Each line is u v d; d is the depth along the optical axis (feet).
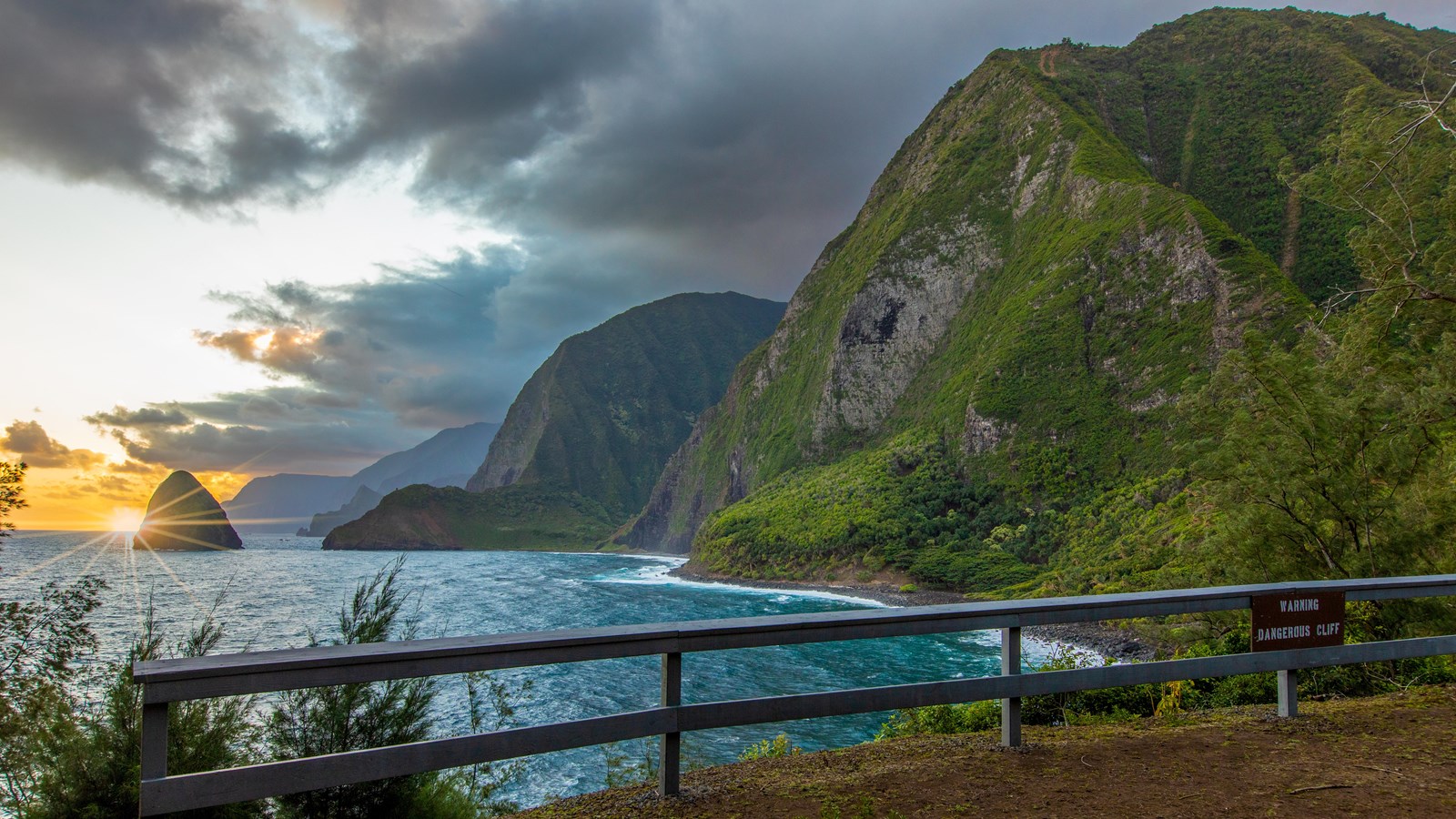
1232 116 535.19
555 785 71.15
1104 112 579.89
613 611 267.39
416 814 21.91
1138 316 381.60
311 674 12.05
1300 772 16.78
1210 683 31.71
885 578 346.74
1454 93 58.23
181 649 25.27
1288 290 331.36
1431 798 15.25
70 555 492.13
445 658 12.86
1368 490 45.11
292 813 20.29
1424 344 61.77
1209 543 52.31
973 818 14.32
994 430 398.01
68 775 20.33
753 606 288.10
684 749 83.15
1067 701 29.07
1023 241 512.22
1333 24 567.59
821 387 599.57
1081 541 296.30
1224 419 54.80
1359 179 61.98
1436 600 34.96
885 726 34.50
